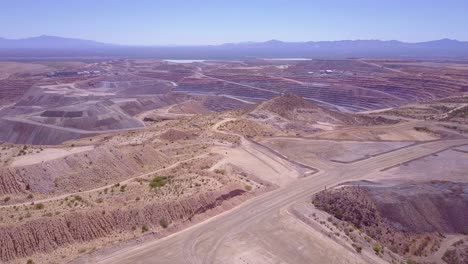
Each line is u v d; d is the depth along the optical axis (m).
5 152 71.75
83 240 50.09
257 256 50.19
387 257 54.25
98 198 58.62
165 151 89.81
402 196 67.06
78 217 51.44
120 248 50.12
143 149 80.25
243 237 54.66
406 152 96.12
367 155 93.94
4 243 45.59
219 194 63.91
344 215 63.53
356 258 51.22
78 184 63.44
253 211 62.84
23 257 45.69
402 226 62.75
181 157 85.00
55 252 47.38
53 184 61.59
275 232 56.34
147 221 54.88
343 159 91.25
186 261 48.38
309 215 61.81
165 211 56.88
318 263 49.53
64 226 49.94
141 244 51.53
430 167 85.31
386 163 88.19
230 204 64.38
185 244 52.28
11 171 60.09
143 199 58.97
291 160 89.94
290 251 51.75
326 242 54.41
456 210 65.88
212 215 60.81
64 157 67.38
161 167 77.19
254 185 73.44
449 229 63.78
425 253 58.88
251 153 92.81
